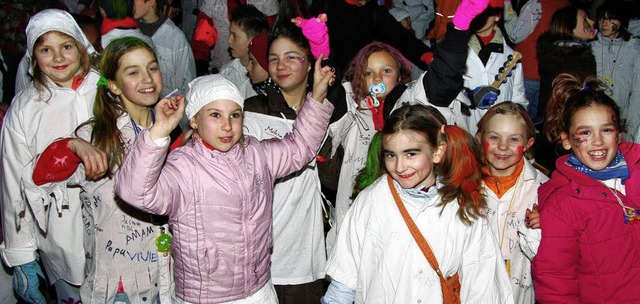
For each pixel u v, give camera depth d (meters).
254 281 3.49
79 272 3.81
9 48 6.46
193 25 7.95
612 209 3.41
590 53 5.88
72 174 3.51
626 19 6.29
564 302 3.49
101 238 3.56
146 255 3.62
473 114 4.82
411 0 8.44
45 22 3.71
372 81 4.17
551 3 6.98
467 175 3.28
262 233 3.49
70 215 3.74
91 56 3.92
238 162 3.38
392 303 3.26
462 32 3.70
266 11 6.91
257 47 4.58
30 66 3.84
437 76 3.80
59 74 3.74
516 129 3.75
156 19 6.12
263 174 3.48
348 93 4.18
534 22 6.79
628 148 3.55
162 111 3.07
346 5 5.68
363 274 3.33
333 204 4.68
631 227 3.43
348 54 5.69
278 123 4.06
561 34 6.06
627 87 6.35
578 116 3.44
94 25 5.27
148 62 3.57
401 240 3.26
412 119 3.20
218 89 3.28
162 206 3.21
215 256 3.36
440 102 3.90
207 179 3.32
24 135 3.75
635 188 3.46
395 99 4.18
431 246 3.24
